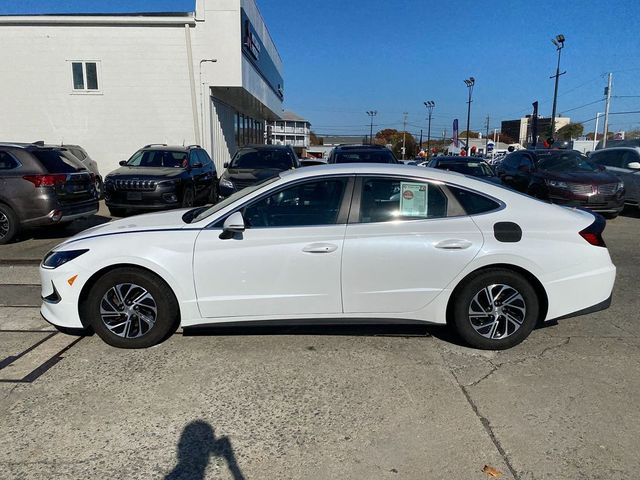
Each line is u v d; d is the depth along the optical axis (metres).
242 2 18.19
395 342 4.43
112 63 17.50
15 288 6.18
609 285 4.22
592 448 2.94
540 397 3.51
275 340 4.46
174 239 4.09
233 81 17.86
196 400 3.46
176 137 18.08
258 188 4.26
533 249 4.05
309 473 2.74
